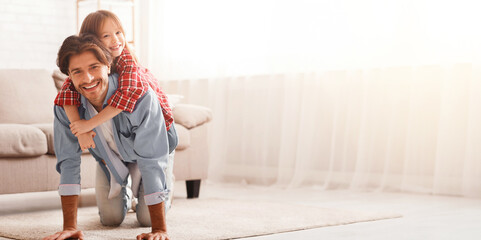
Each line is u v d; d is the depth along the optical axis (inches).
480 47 128.3
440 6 134.0
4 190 100.3
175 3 191.2
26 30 181.2
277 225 85.4
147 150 68.1
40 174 104.3
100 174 83.2
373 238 76.5
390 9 141.7
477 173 128.3
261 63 168.6
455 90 131.6
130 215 95.6
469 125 129.0
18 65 179.6
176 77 191.0
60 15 187.5
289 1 160.6
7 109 127.6
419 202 120.6
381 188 141.8
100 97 66.4
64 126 68.9
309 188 153.5
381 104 143.1
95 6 193.2
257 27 169.6
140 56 199.2
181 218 92.8
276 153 164.4
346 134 148.1
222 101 176.7
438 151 132.8
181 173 125.8
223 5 177.5
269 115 164.9
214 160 175.8
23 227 83.2
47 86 136.7
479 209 108.8
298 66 158.4
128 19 198.5
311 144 154.6
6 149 98.9
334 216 95.7
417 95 137.3
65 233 65.8
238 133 174.6
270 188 157.2
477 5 128.9
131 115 66.9
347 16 148.9
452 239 76.2
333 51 151.6
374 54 143.9
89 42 63.8
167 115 75.5
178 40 190.1
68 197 68.7
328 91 153.2
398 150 140.9
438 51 134.5
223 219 91.7
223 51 177.0
